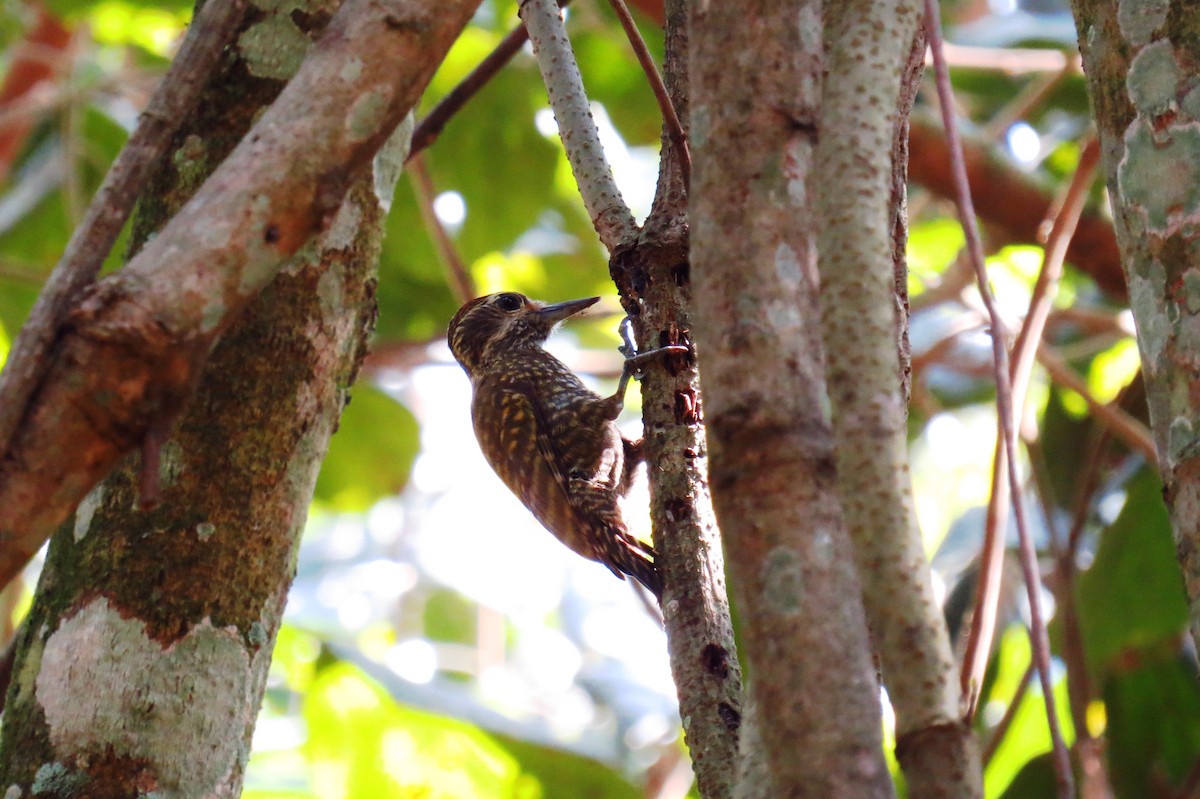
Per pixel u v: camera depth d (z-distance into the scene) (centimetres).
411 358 1512
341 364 627
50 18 1427
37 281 1326
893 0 345
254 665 576
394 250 1477
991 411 1641
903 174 506
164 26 1480
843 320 312
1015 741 1144
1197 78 455
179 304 327
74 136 1377
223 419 589
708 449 309
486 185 1445
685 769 1518
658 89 574
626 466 1061
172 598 565
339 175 348
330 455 1549
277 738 1390
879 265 317
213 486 581
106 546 571
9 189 1455
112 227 352
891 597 295
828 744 281
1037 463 898
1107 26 477
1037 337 645
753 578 295
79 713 545
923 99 1364
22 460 316
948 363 1468
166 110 370
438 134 897
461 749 1230
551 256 1597
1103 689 1067
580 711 1922
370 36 355
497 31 1429
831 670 286
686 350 618
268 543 587
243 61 638
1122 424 960
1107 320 1292
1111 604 1001
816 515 297
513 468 1116
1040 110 1519
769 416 303
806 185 327
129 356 321
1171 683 1049
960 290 1324
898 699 291
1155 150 455
